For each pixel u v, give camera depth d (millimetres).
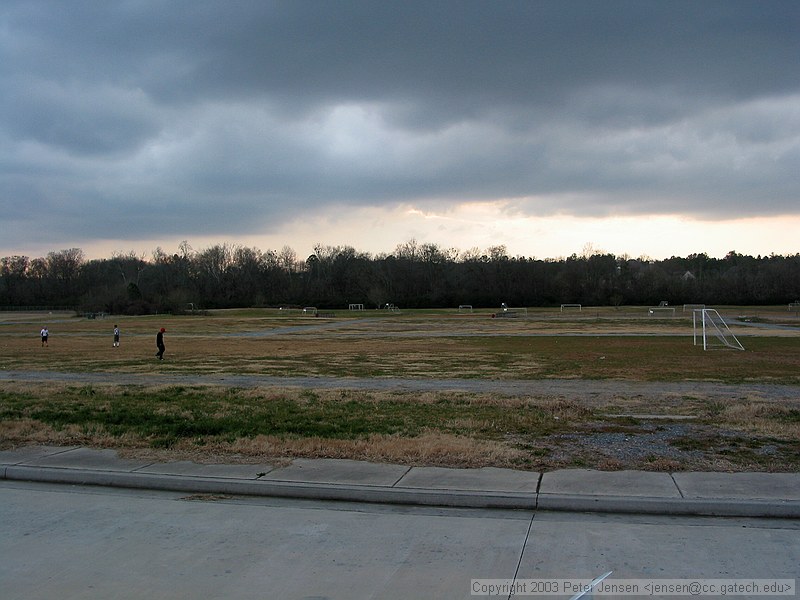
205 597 5125
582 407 14844
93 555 6023
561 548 6098
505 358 33906
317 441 10242
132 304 113750
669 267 193750
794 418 13234
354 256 171375
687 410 14492
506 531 6590
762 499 7234
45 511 7398
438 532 6574
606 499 7254
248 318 101875
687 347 41094
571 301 152250
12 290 153250
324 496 7812
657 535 6449
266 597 5113
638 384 21766
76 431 11320
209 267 160375
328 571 5598
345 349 41938
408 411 14141
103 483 8539
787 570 5590
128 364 31203
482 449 9703
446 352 38531
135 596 5156
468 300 153500
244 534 6570
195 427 11680
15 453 9836
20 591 5258
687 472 8461
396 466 8852
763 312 105812
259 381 22938
